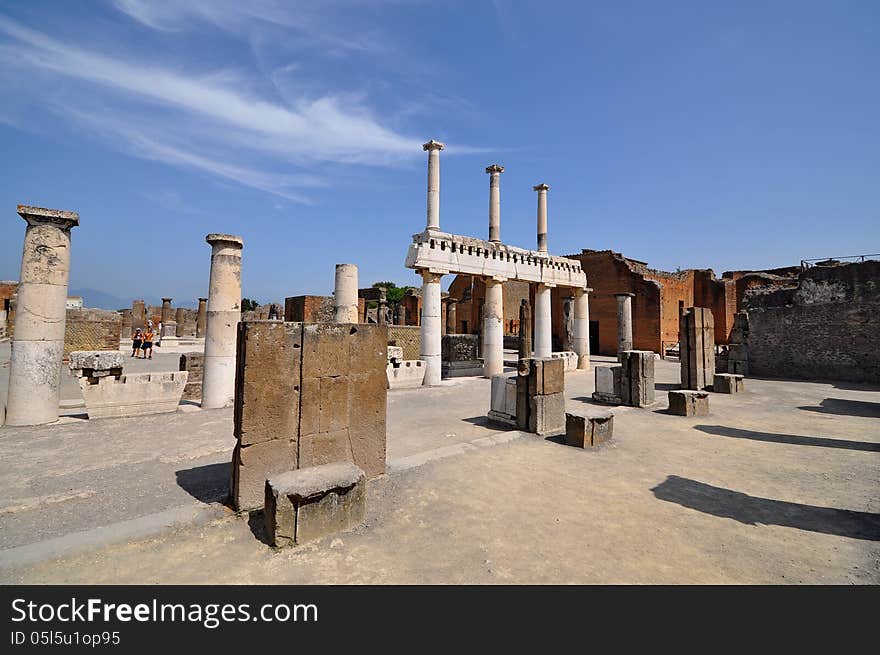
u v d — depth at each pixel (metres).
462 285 44.91
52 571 3.52
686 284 34.69
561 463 6.65
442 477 5.91
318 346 5.32
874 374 16.72
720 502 5.16
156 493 5.35
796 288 19.39
